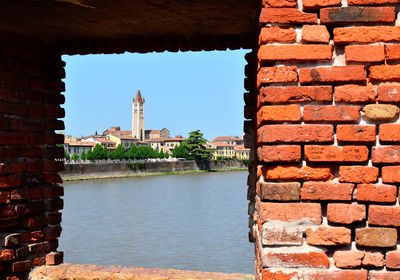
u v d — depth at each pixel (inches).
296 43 139.6
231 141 6943.9
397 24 138.2
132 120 6274.6
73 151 4222.4
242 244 1166.3
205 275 204.1
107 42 232.1
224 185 3203.7
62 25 206.7
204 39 227.3
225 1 176.6
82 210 1847.9
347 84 138.1
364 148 135.8
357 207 135.9
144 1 177.5
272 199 137.9
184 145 5142.7
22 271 213.5
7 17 194.9
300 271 135.7
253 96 217.3
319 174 137.0
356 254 135.2
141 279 203.3
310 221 136.7
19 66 215.3
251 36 222.4
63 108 236.7
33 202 218.8
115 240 1232.8
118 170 3855.8
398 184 135.6
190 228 1422.2
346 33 137.9
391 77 136.5
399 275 134.3
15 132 211.8
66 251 1107.9
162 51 231.8
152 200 2225.6
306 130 137.0
